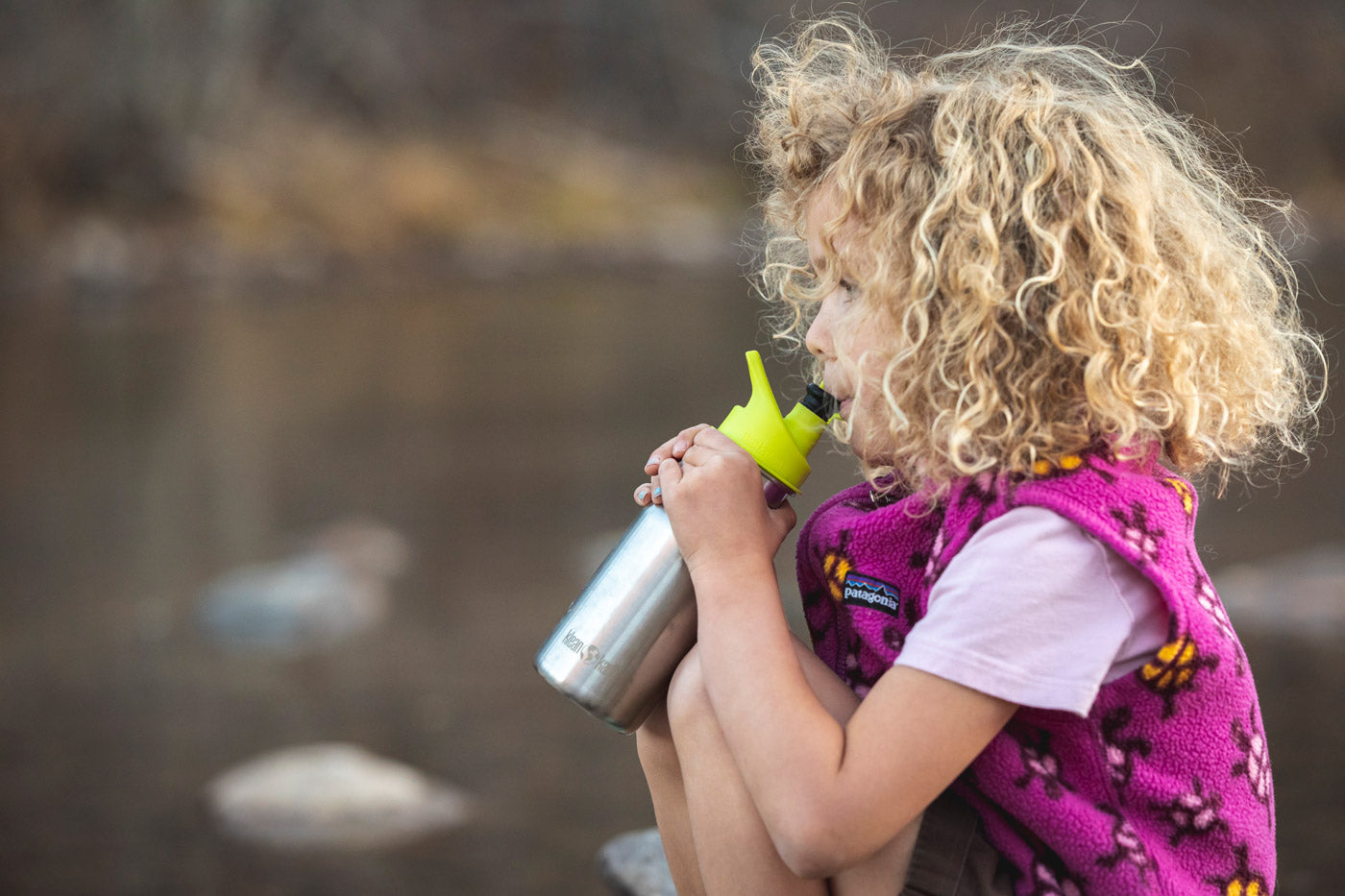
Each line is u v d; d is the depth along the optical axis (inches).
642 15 1180.5
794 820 55.4
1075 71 70.1
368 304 783.1
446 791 178.4
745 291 841.5
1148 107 70.6
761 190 76.9
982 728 55.4
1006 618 54.9
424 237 952.9
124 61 887.1
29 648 245.1
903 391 60.3
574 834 165.2
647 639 64.5
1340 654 208.2
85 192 863.1
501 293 839.7
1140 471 59.8
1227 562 260.1
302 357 581.0
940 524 60.7
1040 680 54.6
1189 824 57.0
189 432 430.6
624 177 1107.3
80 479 371.6
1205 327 60.2
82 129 863.7
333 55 1034.7
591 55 1188.5
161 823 172.4
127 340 635.5
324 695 218.2
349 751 185.5
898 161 60.7
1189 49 1157.7
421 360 568.4
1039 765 57.4
